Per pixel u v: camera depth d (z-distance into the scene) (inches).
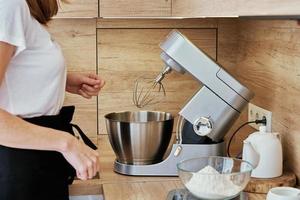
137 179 77.7
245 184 65.4
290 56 74.7
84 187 77.2
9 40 59.6
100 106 100.3
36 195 67.9
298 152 73.3
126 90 100.3
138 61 99.9
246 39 94.3
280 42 78.2
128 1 86.9
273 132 79.6
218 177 64.2
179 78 100.3
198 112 75.9
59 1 80.6
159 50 99.8
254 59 90.0
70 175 72.7
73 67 99.0
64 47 98.5
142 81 100.3
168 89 100.6
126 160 80.4
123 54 99.6
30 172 67.1
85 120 100.2
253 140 72.9
